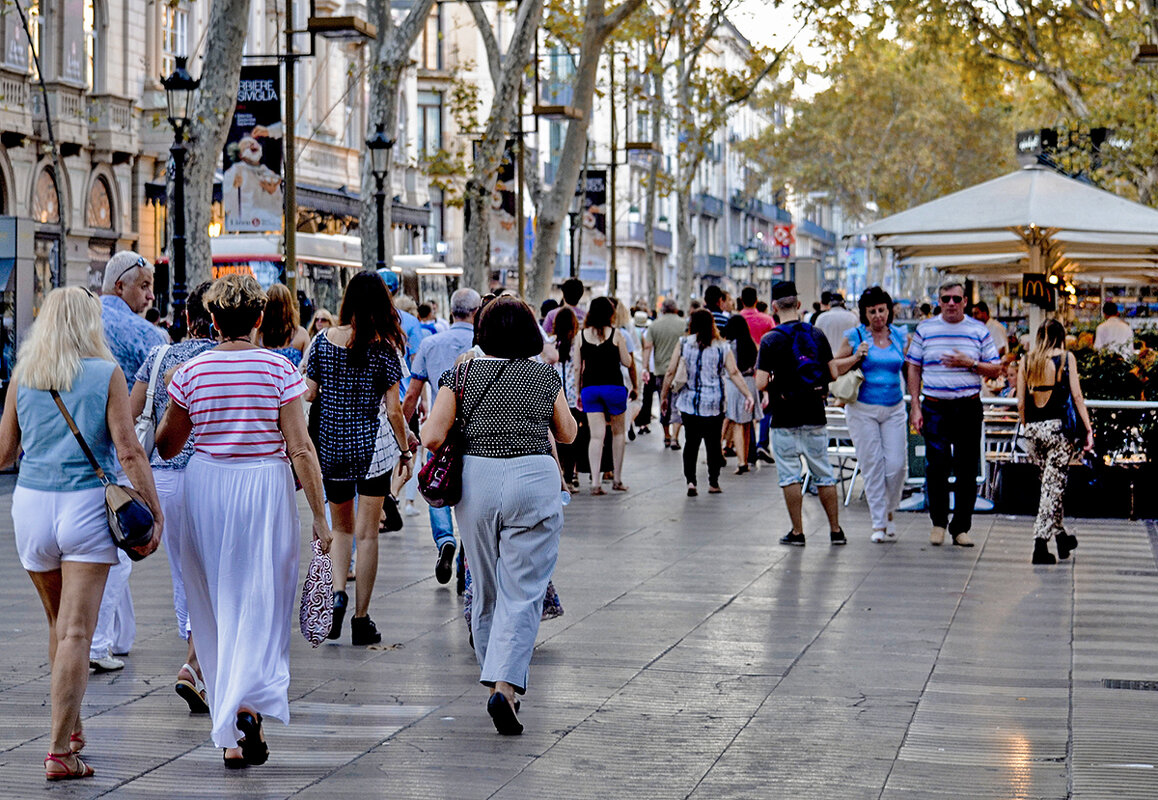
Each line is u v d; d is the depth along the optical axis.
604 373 24.67
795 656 12.26
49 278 48.09
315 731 9.94
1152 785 8.78
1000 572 16.64
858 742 9.72
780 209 160.38
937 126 95.81
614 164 56.84
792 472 18.70
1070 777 8.94
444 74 78.88
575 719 10.27
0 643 12.69
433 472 10.19
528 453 10.20
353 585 15.55
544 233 41.34
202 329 11.21
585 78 40.41
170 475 11.69
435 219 79.50
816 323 28.72
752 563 17.25
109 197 52.34
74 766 8.87
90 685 11.20
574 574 16.44
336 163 68.31
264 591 9.27
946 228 22.11
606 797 8.56
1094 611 14.30
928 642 12.84
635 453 33.03
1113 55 48.41
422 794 8.61
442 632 13.20
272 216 30.66
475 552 10.27
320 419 12.59
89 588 8.95
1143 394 21.39
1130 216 21.62
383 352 12.68
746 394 24.58
